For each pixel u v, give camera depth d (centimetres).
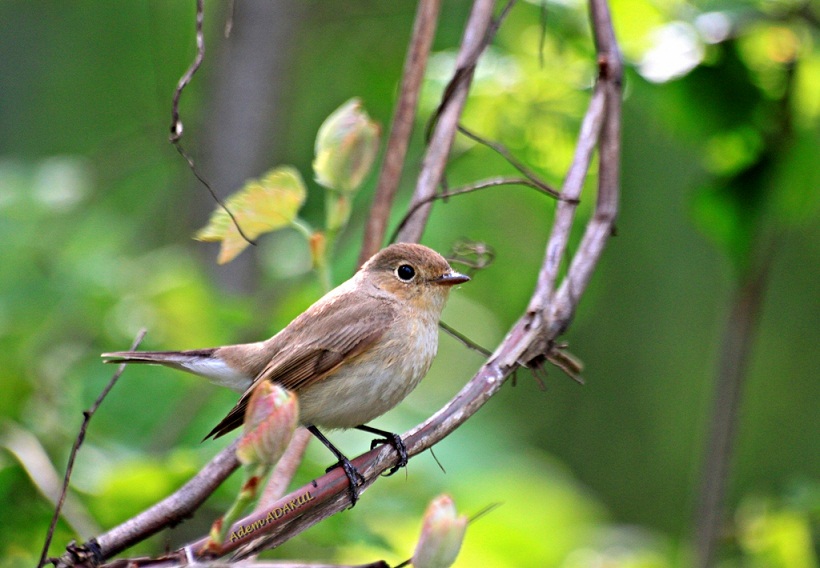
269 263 1196
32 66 1505
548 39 1020
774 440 1491
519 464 1224
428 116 1054
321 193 1313
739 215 916
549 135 1045
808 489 920
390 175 762
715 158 943
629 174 1323
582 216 1123
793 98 910
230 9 636
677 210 1330
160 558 526
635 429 1545
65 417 911
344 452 996
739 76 912
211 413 947
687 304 1417
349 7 1326
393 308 806
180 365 802
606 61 686
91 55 1477
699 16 910
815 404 1466
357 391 784
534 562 1104
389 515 912
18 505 771
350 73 1364
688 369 1451
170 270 1053
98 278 1015
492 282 1241
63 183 1094
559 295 637
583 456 1586
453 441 1132
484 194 1158
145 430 928
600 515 1322
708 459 908
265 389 471
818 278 1436
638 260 1406
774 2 897
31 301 989
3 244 1023
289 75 1284
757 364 1477
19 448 778
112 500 771
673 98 934
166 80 1371
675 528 1520
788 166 908
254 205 671
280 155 1348
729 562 1039
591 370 1550
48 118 1497
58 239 1073
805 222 976
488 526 1098
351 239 1148
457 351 1388
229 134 1257
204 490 634
